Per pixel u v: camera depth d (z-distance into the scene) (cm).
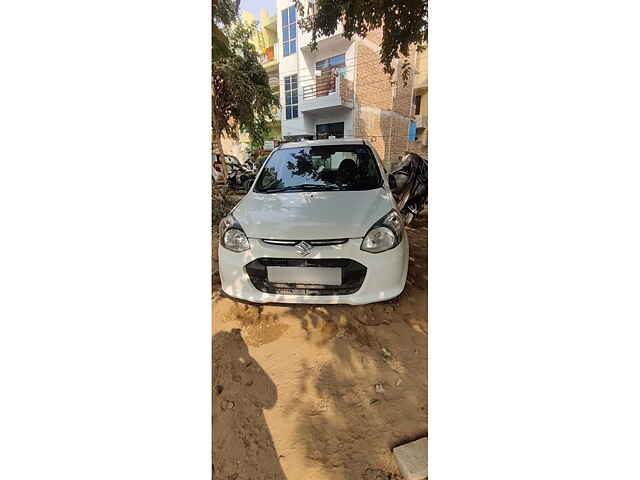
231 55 569
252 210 228
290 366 178
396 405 154
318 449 136
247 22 577
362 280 197
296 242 196
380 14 371
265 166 290
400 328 204
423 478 123
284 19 969
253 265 205
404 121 1012
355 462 130
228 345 195
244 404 157
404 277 211
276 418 150
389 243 199
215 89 579
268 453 136
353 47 895
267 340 198
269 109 659
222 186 576
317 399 158
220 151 607
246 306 229
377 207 221
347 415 150
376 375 171
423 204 466
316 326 207
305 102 976
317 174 270
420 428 143
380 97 966
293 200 235
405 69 434
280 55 1003
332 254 192
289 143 309
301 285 200
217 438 143
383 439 138
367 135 967
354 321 210
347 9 370
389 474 126
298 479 126
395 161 881
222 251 217
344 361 180
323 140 306
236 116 625
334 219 205
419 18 359
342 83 895
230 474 130
